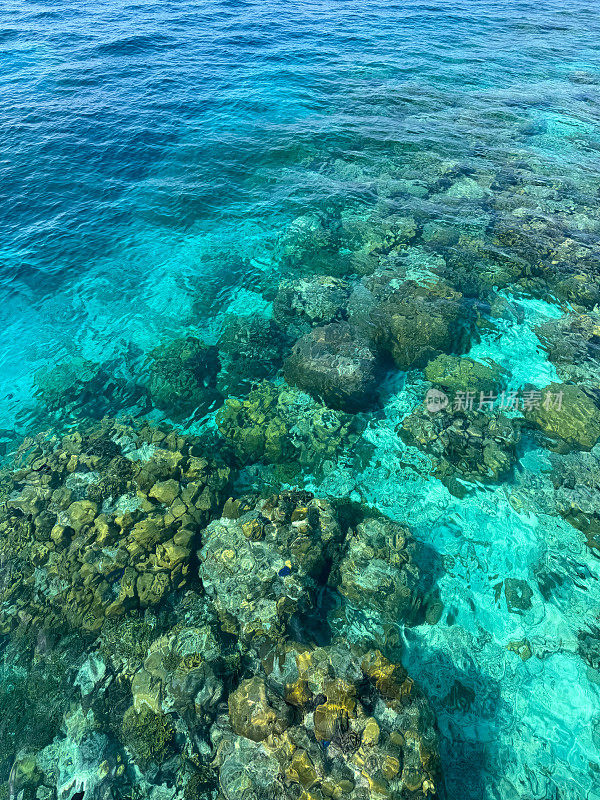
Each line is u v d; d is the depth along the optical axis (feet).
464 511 28.94
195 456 31.09
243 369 37.78
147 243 50.44
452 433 31.60
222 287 45.50
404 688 20.16
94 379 37.81
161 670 22.22
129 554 25.71
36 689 22.49
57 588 25.23
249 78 82.12
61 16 110.42
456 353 37.76
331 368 34.86
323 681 20.26
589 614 24.48
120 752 20.54
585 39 102.89
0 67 83.05
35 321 42.47
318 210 53.06
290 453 31.99
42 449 32.60
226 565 25.29
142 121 68.80
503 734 21.22
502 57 92.22
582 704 21.84
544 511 28.50
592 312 40.01
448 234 47.65
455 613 24.94
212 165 60.85
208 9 118.42
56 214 53.16
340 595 25.50
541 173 57.06
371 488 30.30
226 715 21.30
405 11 118.73
